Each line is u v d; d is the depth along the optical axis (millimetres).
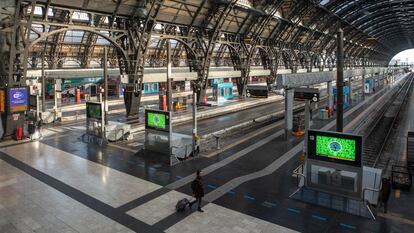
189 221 11898
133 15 32781
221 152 22125
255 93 32938
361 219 11945
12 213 12680
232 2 40094
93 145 24156
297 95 24734
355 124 34094
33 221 12016
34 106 30844
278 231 11086
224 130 30141
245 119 37750
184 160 20016
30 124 26344
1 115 25859
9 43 25156
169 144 19422
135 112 36500
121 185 15703
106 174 17359
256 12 45906
